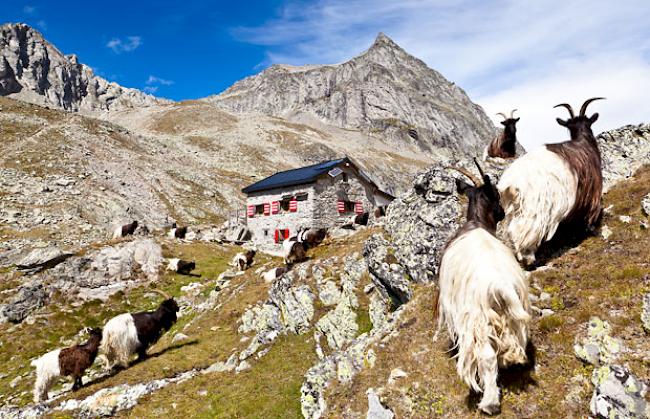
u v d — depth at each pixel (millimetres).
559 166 7793
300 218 38969
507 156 13328
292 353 14812
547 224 7684
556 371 6320
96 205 51438
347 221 38812
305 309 15914
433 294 9930
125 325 16734
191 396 13672
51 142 68125
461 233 6594
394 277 12820
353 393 8781
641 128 11898
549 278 8102
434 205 12617
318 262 17812
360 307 14633
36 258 28297
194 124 173750
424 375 7586
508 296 5367
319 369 10898
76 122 83500
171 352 17484
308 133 197625
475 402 6430
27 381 17828
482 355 5457
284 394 12508
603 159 12008
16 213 43875
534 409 5957
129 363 16984
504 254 5879
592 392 5766
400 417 7188
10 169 55406
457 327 5805
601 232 8734
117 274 30297
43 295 25984
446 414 6664
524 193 7707
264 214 43344
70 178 57344
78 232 43375
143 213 55406
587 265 7988
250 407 12203
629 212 8969
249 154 138500
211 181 82375
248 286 23188
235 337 18000
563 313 7168
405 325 9562
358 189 41500
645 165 10930
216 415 12242
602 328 6352
